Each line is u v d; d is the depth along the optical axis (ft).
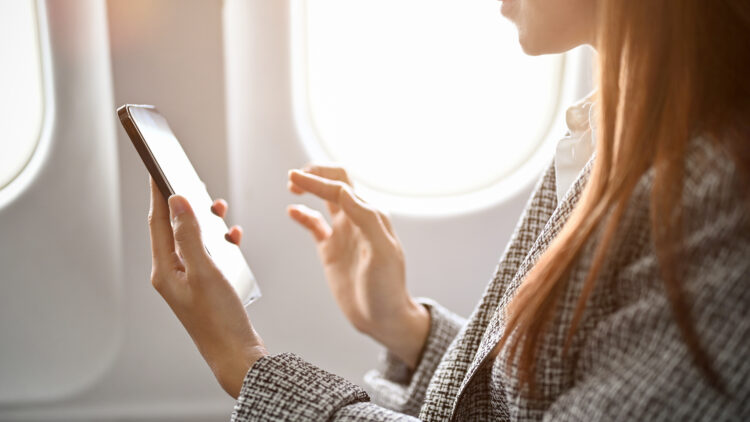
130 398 4.62
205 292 2.08
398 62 4.35
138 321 4.54
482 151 4.50
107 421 4.57
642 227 1.53
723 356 1.31
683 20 1.49
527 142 4.49
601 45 1.65
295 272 4.64
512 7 2.10
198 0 4.06
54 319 4.52
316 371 1.97
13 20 4.01
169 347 4.60
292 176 3.07
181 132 4.19
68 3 4.00
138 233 4.38
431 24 4.31
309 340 4.75
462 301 4.65
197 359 4.64
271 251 4.58
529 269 1.95
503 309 1.98
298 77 4.34
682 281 1.36
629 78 1.55
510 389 1.77
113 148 4.31
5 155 4.24
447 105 4.42
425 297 4.64
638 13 1.54
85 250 4.46
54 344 4.56
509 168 4.54
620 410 1.39
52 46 4.04
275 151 4.40
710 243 1.36
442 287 4.63
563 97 4.38
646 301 1.44
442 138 4.47
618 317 1.48
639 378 1.38
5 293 4.46
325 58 4.31
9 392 4.53
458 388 2.25
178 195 2.04
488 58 4.37
